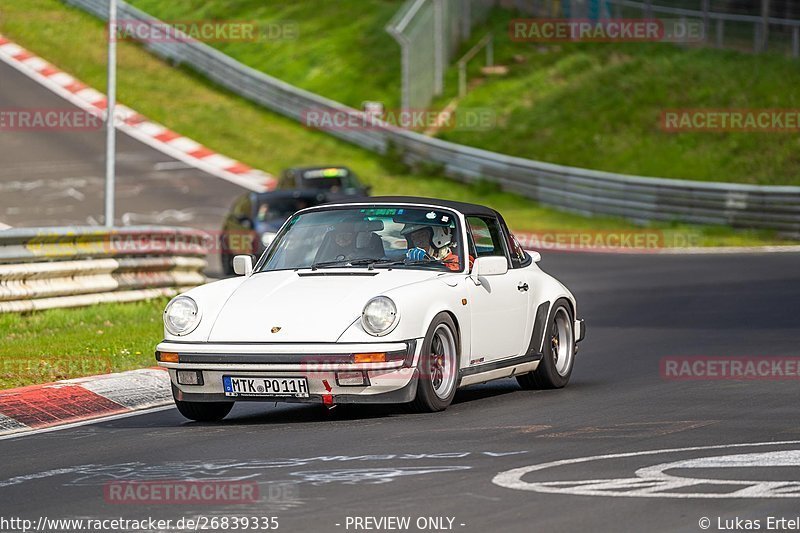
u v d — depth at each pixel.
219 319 33.56
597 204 123.69
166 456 28.47
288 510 22.56
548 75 164.38
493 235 38.91
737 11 161.38
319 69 179.75
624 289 75.56
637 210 119.62
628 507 22.28
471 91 163.62
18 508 23.48
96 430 32.91
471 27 179.88
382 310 32.59
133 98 163.12
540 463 26.42
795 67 149.62
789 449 27.78
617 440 29.27
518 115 156.62
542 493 23.47
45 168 136.62
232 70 172.12
